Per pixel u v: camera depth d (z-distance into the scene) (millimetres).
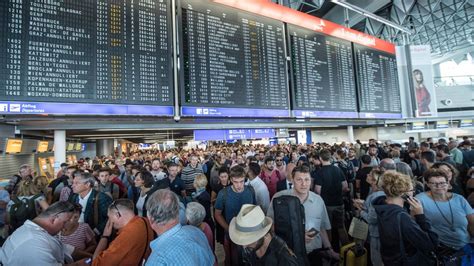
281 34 6277
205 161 6805
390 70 8594
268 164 3846
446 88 17000
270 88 5902
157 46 4570
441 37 19250
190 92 4855
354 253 2088
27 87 3461
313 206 2094
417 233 1458
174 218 1284
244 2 5762
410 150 4945
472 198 2531
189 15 5008
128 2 4371
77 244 2109
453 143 5129
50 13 3691
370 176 2502
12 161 6578
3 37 3371
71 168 3727
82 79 3855
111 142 13086
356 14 12555
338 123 9547
